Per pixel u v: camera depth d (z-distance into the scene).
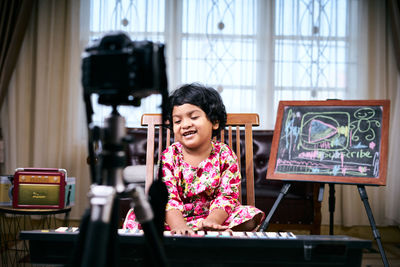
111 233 0.68
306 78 3.58
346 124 1.86
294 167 1.81
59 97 3.56
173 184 1.31
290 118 1.97
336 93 3.57
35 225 3.14
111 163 0.64
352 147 1.79
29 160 3.53
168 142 1.57
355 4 3.60
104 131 0.65
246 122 1.55
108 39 0.63
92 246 0.58
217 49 3.60
